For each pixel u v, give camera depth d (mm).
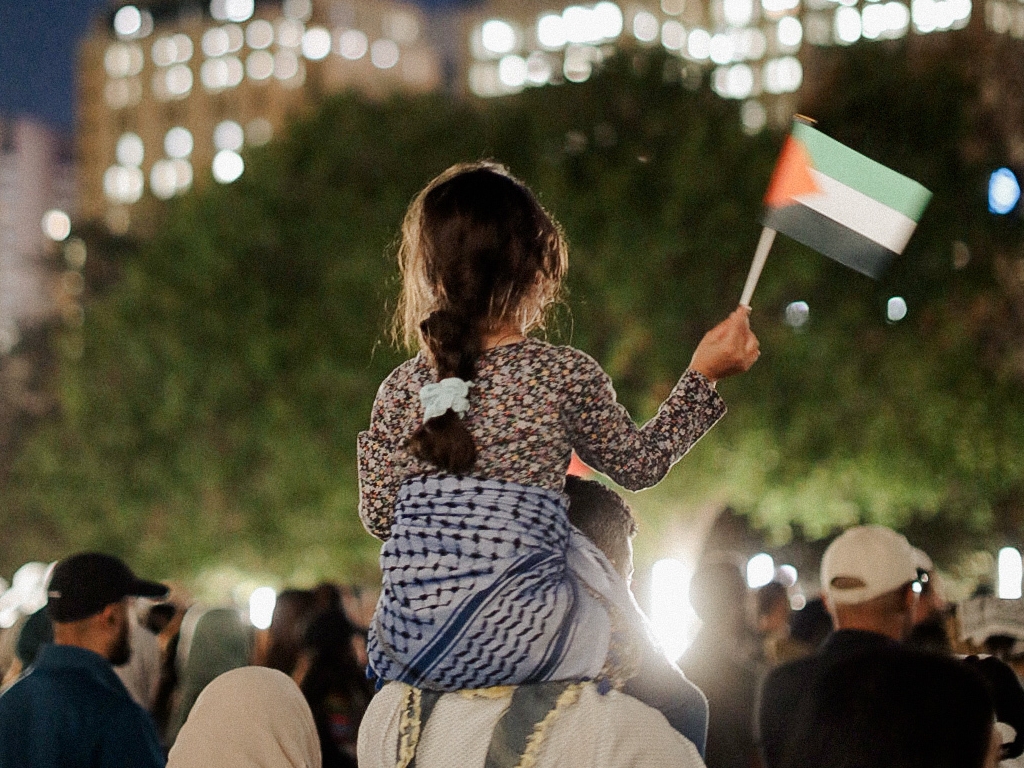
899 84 41031
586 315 36531
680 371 36594
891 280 38938
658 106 40281
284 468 39625
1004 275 42250
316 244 40594
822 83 42688
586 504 3996
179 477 43000
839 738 3479
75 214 160250
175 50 133875
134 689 9852
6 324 150625
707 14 98750
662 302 36312
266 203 41656
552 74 42375
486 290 3311
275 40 131125
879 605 6250
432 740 3174
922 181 39625
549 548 3172
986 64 58250
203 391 41312
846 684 3533
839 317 37875
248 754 4234
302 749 4328
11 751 5621
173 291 42844
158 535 44281
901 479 38156
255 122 131375
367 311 38531
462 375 3252
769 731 6238
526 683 3148
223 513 42438
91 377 45031
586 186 38906
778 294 37312
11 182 156750
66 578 5930
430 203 3416
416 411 3342
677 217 36938
